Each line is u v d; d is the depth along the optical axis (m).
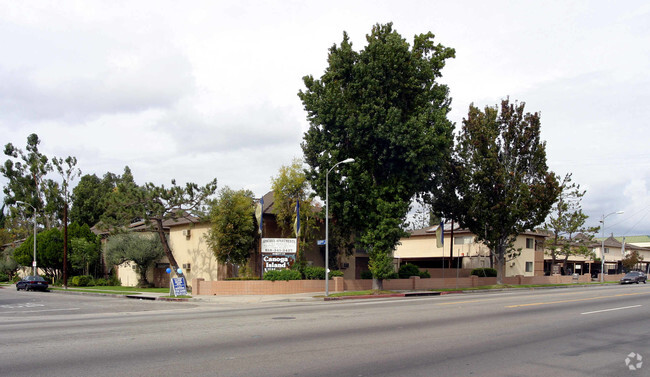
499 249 44.91
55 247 50.09
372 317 17.30
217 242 34.28
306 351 10.56
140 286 43.06
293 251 32.56
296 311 20.12
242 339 12.17
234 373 8.52
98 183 78.94
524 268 56.81
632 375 8.80
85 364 9.24
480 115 42.84
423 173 32.66
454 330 13.95
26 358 9.82
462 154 43.78
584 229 57.69
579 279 60.06
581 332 13.91
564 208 56.22
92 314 20.38
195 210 35.56
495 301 25.16
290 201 35.44
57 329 14.43
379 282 33.34
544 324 15.55
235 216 33.94
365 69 30.47
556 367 9.35
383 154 30.84
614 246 80.44
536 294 32.53
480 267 52.41
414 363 9.48
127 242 42.03
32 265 50.41
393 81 30.45
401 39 31.39
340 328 14.26
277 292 31.38
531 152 43.50
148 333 13.30
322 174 31.55
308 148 33.19
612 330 14.40
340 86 32.38
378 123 30.12
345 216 31.69
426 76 32.19
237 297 29.42
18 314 20.77
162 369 8.82
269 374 8.47
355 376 8.40
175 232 42.97
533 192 42.47
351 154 31.97
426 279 39.00
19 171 69.88
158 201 36.19
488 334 13.28
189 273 40.44
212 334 13.05
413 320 16.31
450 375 8.58
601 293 33.16
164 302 27.86
